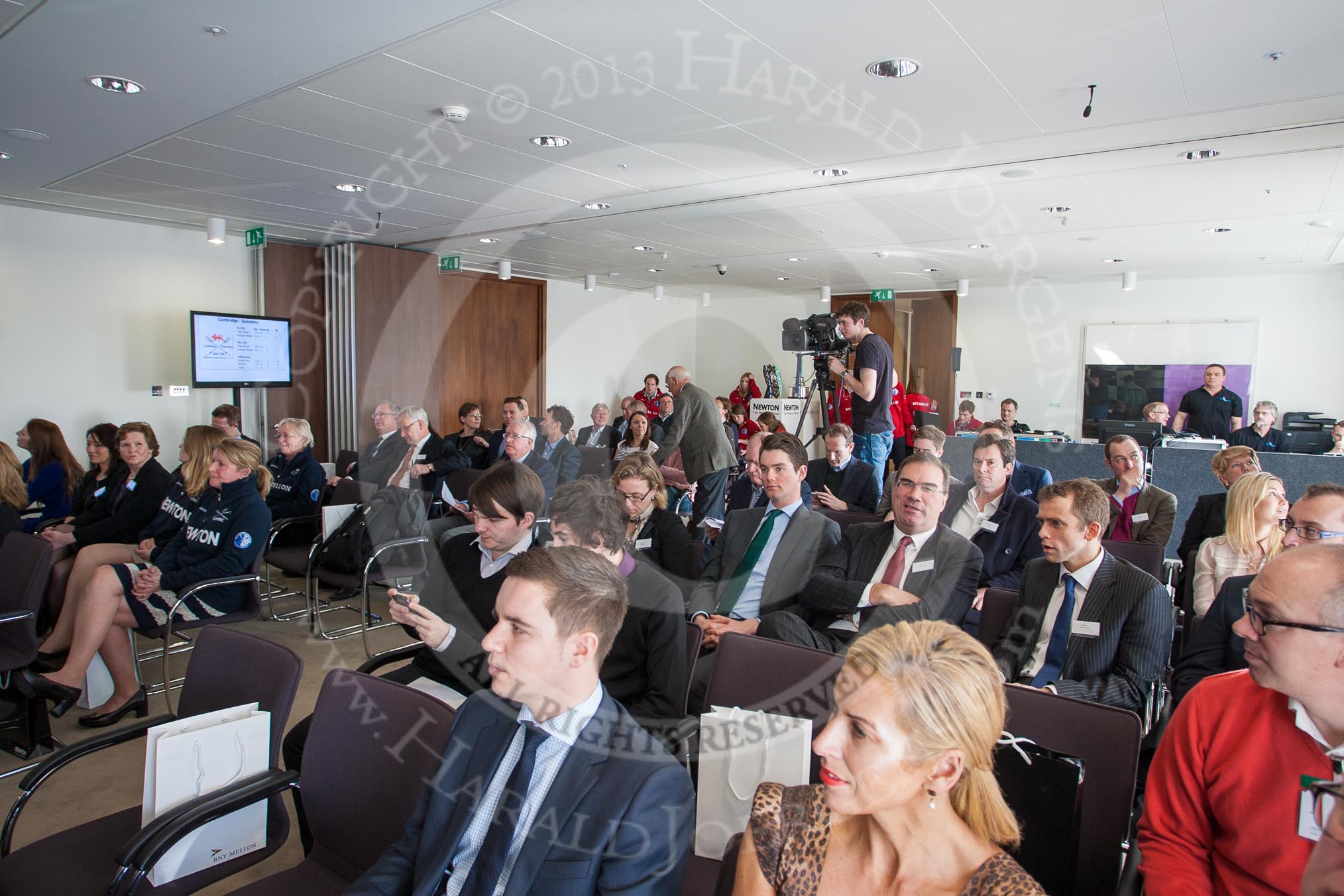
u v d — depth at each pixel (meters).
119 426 4.76
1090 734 1.12
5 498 2.96
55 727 2.45
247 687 1.49
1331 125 2.35
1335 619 0.90
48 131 2.87
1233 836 1.01
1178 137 2.41
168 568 2.64
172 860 1.28
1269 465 3.77
